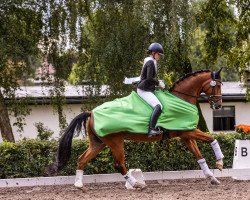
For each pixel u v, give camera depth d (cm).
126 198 998
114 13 1805
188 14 1606
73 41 1883
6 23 1805
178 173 1318
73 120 1118
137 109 1097
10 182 1247
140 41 1759
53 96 1948
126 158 1336
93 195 1063
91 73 1873
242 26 2003
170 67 1784
